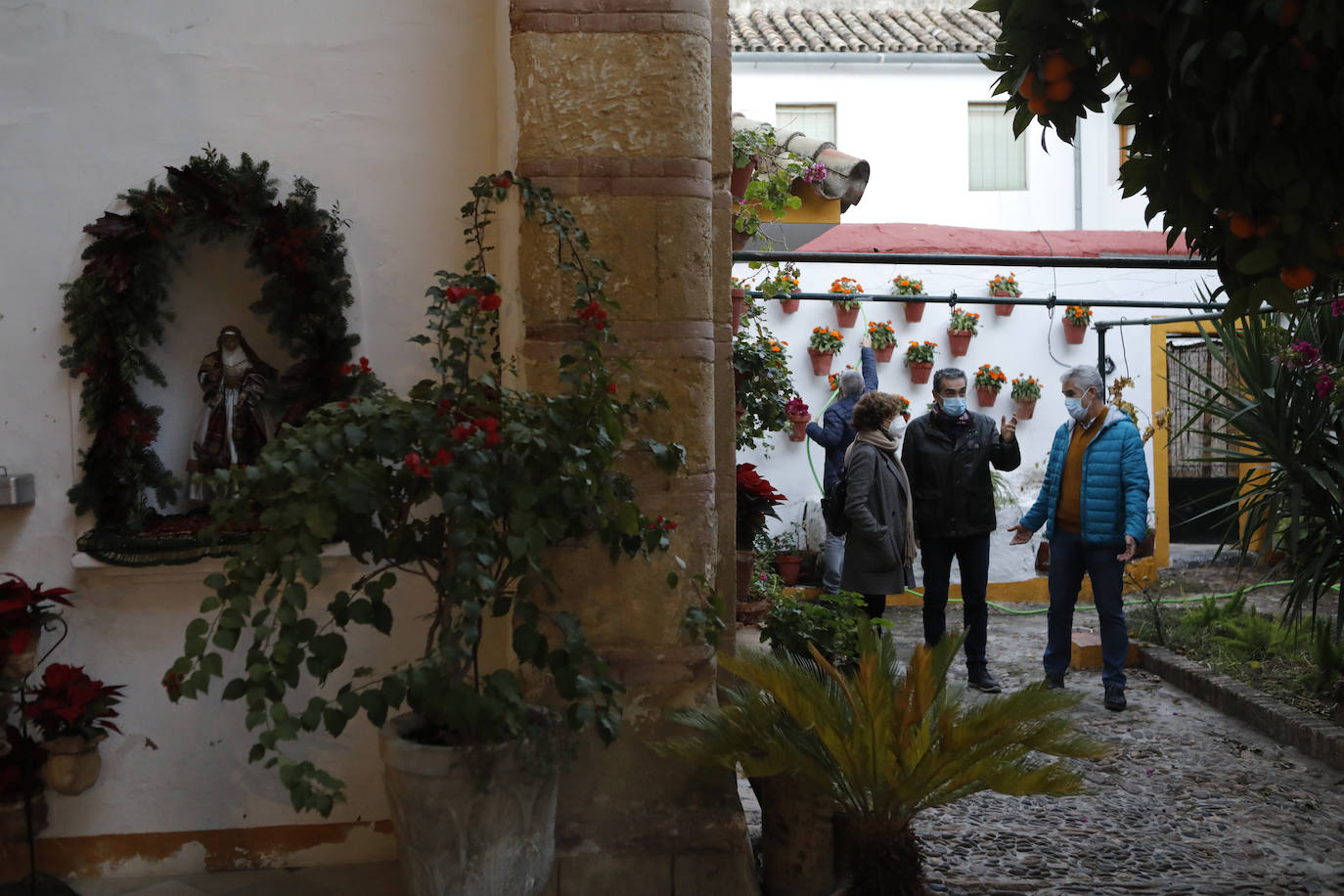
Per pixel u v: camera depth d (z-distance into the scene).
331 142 4.10
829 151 8.13
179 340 4.28
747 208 6.51
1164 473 10.90
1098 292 10.55
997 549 10.33
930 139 13.53
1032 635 8.87
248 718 2.74
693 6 3.65
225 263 4.29
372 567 4.07
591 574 3.65
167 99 4.05
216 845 4.09
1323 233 2.69
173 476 4.17
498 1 4.01
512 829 3.04
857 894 3.66
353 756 4.12
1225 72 2.62
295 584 2.82
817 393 10.30
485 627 4.09
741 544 6.17
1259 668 6.91
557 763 3.07
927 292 10.39
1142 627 8.02
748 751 3.56
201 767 4.08
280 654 2.77
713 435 3.73
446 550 3.14
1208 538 12.87
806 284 10.28
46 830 4.02
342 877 4.00
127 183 4.04
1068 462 6.81
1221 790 5.23
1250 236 2.84
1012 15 2.82
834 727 3.53
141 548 3.96
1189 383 12.26
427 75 4.13
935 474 6.91
